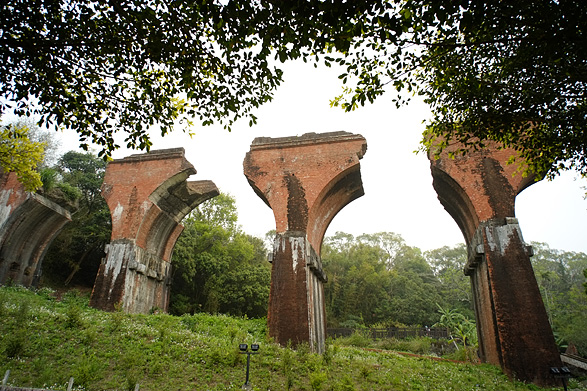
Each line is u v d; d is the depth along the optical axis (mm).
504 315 12875
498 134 7871
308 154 17031
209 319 16625
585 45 5250
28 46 5586
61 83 6414
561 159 7906
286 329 13945
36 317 11555
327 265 41938
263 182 16844
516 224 13828
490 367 13078
